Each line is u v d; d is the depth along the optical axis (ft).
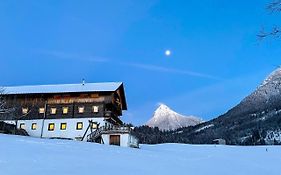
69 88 190.29
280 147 159.63
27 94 186.50
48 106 186.80
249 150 136.56
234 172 60.08
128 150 92.79
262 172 63.31
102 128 153.99
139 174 45.83
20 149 61.77
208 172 55.88
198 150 134.62
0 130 154.61
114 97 192.44
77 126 181.37
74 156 60.13
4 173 38.27
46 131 182.29
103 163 53.88
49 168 43.73
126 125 160.35
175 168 56.44
